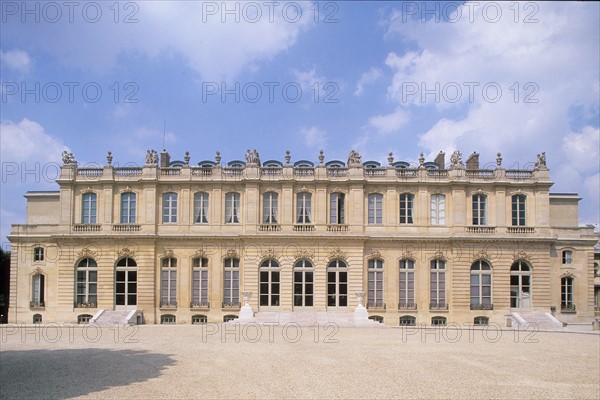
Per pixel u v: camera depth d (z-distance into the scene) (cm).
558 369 2780
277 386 2295
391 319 5753
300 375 2516
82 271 5866
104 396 2120
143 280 5759
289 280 5716
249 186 5856
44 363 2803
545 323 5431
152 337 3969
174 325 5153
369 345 3588
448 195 5938
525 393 2250
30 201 6297
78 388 2248
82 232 5859
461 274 5769
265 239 5756
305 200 5916
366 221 5888
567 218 6253
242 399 2088
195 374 2525
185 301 5778
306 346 3488
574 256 5931
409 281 5834
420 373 2606
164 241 5841
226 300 5816
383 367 2741
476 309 5738
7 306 7131
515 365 2878
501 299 5762
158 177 5931
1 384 2322
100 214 5931
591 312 5878
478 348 3538
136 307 5747
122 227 5869
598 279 7938
